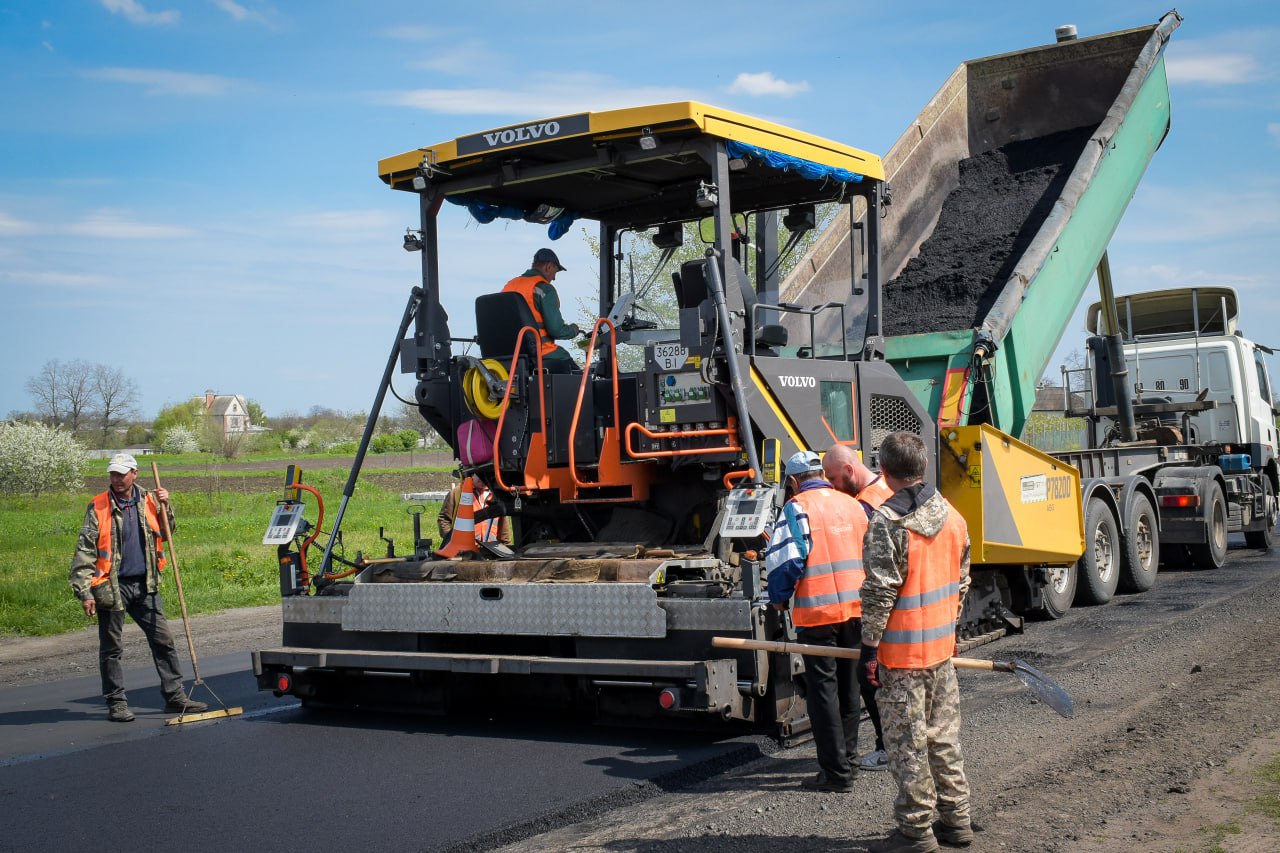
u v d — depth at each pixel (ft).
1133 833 14.60
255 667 24.21
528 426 23.39
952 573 14.78
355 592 23.58
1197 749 18.29
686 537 24.18
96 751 22.07
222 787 19.07
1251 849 13.69
